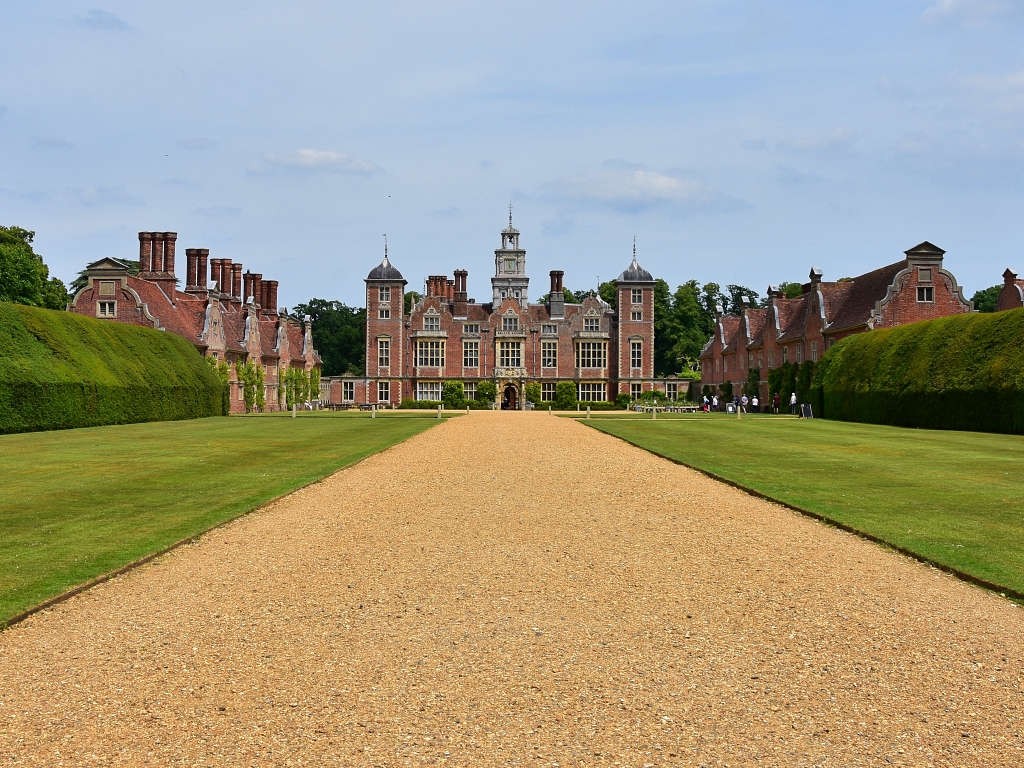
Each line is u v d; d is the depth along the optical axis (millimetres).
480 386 91250
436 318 92688
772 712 7051
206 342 67250
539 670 7914
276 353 83938
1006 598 10203
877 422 46875
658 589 10617
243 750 6406
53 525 14367
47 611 9695
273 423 48031
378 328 91625
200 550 12789
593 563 11969
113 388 45938
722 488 19297
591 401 92062
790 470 22234
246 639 8758
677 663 8086
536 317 94625
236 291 80938
